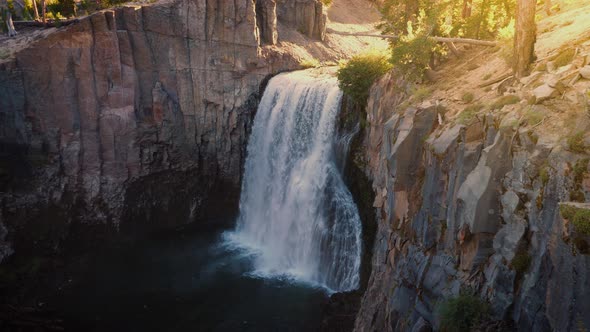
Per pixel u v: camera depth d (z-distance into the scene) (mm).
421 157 17594
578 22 19000
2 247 33562
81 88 36406
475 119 15016
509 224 12781
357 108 30750
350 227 30109
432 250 16234
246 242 40750
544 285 10945
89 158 37625
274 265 36125
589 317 9234
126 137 38219
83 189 37875
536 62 16281
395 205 18469
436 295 15336
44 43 34844
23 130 35219
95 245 38875
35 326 28906
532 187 12289
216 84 40656
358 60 29453
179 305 30812
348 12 63656
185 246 39594
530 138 12641
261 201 40719
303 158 36344
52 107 35906
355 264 29375
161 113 39094
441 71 22203
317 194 34000
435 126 17438
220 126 41625
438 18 24016
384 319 19406
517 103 14375
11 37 39250
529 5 15914
